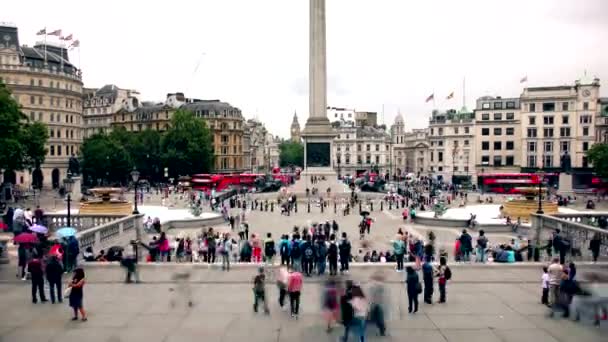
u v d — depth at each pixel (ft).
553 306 79.46
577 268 107.55
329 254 103.35
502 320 77.15
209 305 84.17
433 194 359.87
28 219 138.21
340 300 71.46
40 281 85.71
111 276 101.55
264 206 319.27
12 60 467.93
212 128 638.53
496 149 541.75
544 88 505.66
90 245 132.77
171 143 521.24
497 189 427.33
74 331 72.49
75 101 526.16
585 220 168.76
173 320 77.15
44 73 485.56
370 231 213.46
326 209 301.22
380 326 70.95
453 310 81.76
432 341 68.74
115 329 73.36
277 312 80.53
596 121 494.59
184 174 520.83
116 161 479.41
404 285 95.66
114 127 603.26
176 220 225.35
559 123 501.15
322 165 393.09
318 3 385.91
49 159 491.72
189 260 140.77
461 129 570.05
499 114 537.65
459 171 573.74
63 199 344.28
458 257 131.54
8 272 106.32
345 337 67.36
